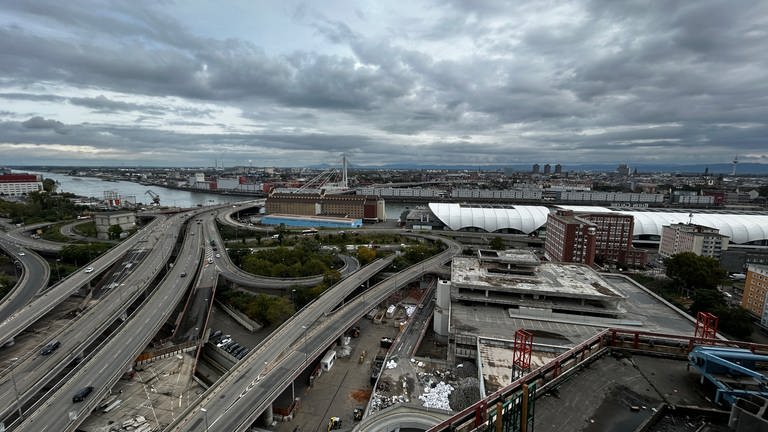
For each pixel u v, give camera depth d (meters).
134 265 186.25
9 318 122.25
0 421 79.56
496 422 26.23
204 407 87.50
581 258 196.25
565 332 119.19
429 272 199.38
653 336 38.94
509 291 135.50
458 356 116.25
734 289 186.75
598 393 31.83
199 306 157.00
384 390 101.38
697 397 31.08
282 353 111.81
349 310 145.25
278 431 96.06
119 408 100.44
